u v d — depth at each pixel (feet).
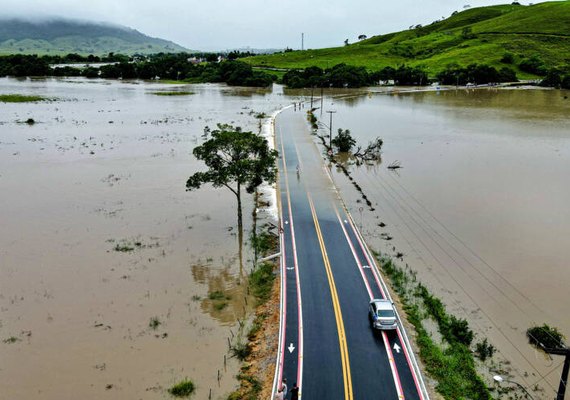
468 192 220.84
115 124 389.39
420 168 264.31
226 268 148.15
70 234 168.66
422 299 131.75
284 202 206.49
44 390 95.61
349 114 471.62
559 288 136.36
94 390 95.96
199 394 95.25
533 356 108.99
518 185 229.25
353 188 231.30
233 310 125.90
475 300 131.64
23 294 129.80
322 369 100.37
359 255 155.22
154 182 229.86
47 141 316.40
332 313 121.19
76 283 136.15
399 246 165.99
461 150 305.12
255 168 172.96
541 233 173.27
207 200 207.51
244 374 101.50
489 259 154.40
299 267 146.20
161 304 127.34
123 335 113.80
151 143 314.96
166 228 176.24
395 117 450.71
